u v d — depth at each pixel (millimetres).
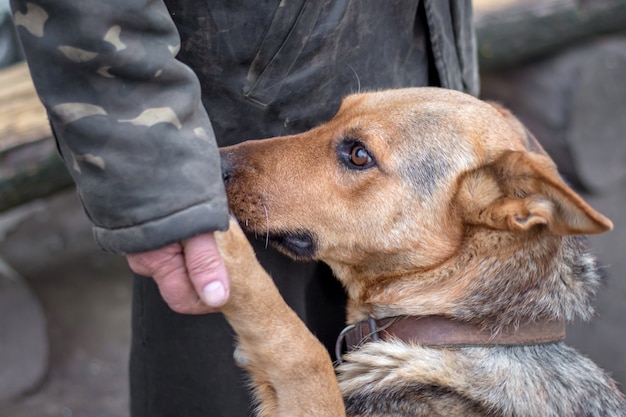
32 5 1673
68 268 5730
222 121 2361
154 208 1732
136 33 1724
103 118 1715
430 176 2443
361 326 2553
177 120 1765
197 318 2596
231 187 2398
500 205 2318
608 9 5707
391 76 2604
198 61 2244
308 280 2645
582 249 2592
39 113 4289
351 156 2447
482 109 2523
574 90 5867
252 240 2512
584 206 2043
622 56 5914
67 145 1749
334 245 2488
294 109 2406
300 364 2094
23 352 4699
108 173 1724
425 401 2287
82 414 4621
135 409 2891
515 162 2270
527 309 2367
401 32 2566
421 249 2465
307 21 2230
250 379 2422
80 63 1689
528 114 6113
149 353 2736
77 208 6086
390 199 2453
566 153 6020
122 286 5707
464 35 2826
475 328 2371
